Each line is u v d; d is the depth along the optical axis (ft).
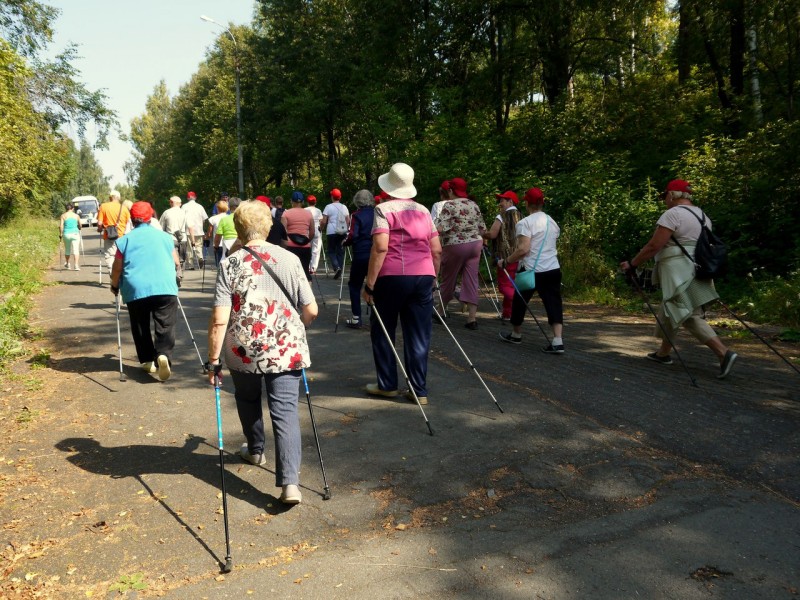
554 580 9.45
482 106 68.95
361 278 27.61
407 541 10.69
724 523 10.92
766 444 14.20
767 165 36.45
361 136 78.48
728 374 19.72
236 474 13.48
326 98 87.81
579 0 61.05
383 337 17.84
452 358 22.30
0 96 58.29
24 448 14.96
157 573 9.96
